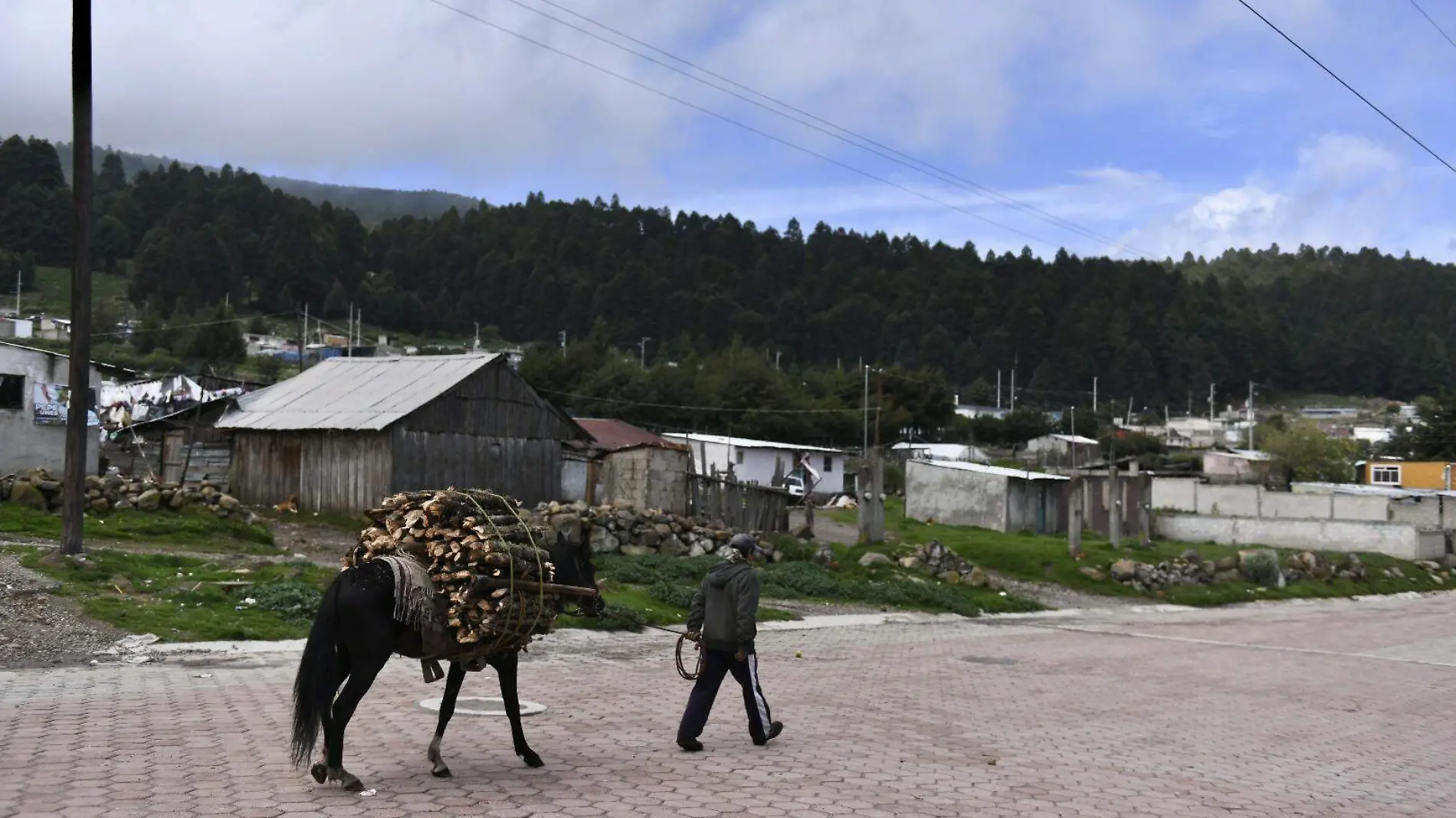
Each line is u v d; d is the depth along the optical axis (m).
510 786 8.42
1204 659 21.44
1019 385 171.75
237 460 32.38
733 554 10.42
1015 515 44.19
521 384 33.56
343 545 25.94
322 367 36.59
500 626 8.47
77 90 18.33
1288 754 12.27
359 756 9.21
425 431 30.66
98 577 17.34
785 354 163.75
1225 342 197.75
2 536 20.12
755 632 10.16
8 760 8.34
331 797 7.77
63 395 28.97
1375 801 10.19
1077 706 14.67
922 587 28.98
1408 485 83.69
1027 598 31.25
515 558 8.71
